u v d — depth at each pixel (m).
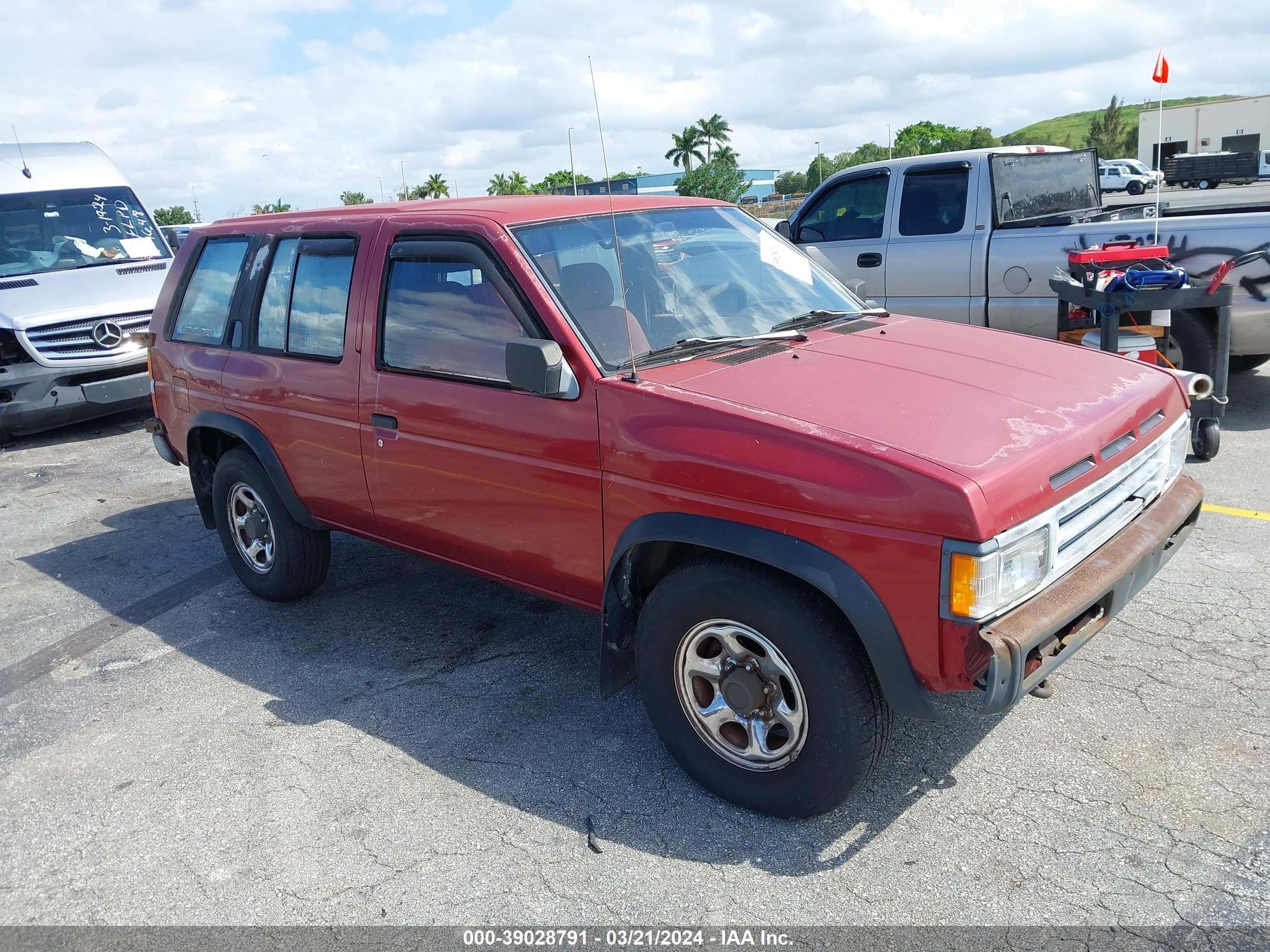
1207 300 5.81
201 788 3.58
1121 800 3.08
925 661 2.65
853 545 2.69
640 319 3.59
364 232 4.16
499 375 3.60
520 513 3.60
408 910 2.86
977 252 7.68
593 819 3.22
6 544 6.76
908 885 2.80
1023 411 3.02
